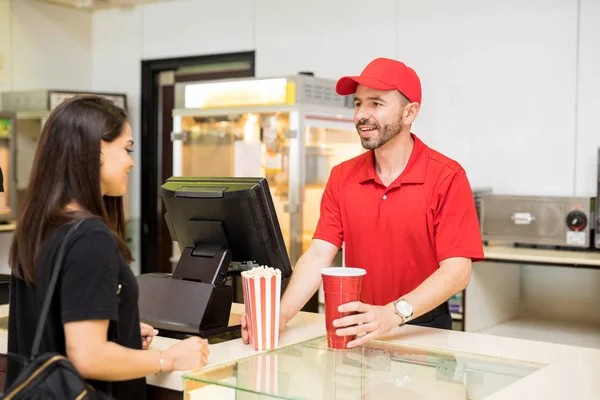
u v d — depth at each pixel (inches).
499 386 61.9
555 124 179.9
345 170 95.7
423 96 197.5
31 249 60.0
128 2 244.7
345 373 65.2
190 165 190.9
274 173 176.2
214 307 81.1
